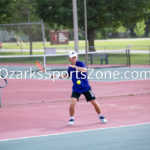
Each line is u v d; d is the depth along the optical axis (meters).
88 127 21.05
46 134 19.69
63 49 116.88
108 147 16.77
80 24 83.38
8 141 18.45
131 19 93.25
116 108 26.80
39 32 79.62
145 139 18.00
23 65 71.69
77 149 16.61
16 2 83.50
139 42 157.88
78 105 28.25
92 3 83.69
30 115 25.14
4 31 78.00
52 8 79.81
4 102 30.69
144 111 25.39
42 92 36.03
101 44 155.62
